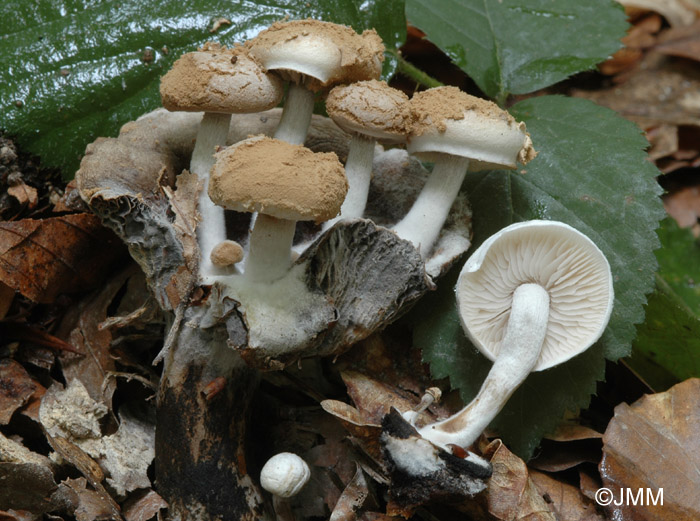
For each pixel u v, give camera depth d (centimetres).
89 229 14
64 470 13
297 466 12
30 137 14
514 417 14
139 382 14
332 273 12
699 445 13
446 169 13
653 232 14
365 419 13
